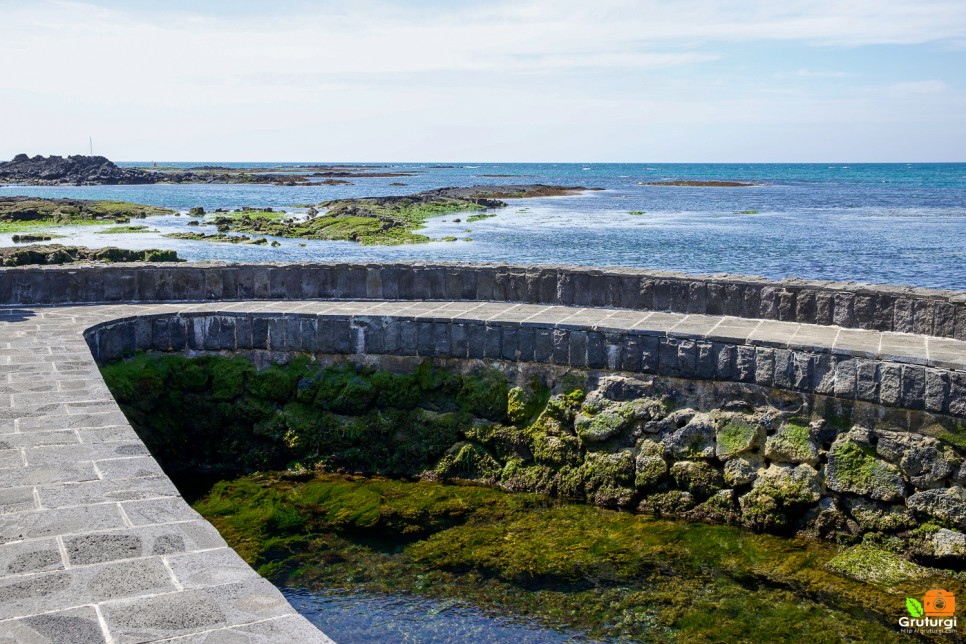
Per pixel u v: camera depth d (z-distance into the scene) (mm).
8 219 50156
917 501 9781
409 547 10039
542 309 13383
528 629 8312
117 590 4539
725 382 11117
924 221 53875
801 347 10539
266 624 4238
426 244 40844
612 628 8336
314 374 12805
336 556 9805
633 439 11438
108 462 6410
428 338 12641
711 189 104188
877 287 11984
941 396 9688
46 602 4406
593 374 11906
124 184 121812
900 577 9383
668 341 11375
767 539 10312
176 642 4062
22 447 6707
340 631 8234
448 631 8258
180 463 12570
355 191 97500
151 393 12312
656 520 10914
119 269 13938
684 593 8977
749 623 8406
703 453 10992
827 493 10344
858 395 10203
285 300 14312
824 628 8297
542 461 11906
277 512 10859
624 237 44312
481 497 11586
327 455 12562
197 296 14258
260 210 59469
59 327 11695
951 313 11047
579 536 10328
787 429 10641
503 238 43688
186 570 4781
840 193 92500
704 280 12898
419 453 12453
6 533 5188
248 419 12672
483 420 12398
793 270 31984
